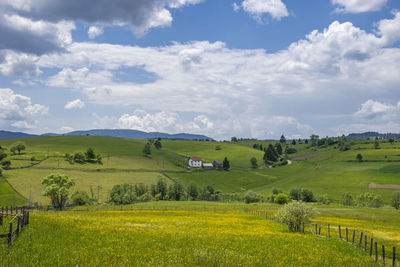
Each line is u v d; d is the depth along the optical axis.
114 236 26.88
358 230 43.59
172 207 88.12
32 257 16.98
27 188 131.12
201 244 25.77
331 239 34.34
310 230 42.16
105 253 19.83
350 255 26.17
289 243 30.09
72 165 190.25
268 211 78.50
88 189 149.00
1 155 177.38
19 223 22.47
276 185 189.50
